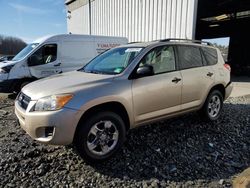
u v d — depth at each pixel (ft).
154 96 14.96
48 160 13.58
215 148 15.74
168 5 44.96
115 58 16.19
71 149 14.70
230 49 82.02
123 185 11.73
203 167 13.58
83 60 36.19
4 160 13.43
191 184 12.01
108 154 13.35
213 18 76.38
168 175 12.69
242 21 75.36
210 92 18.92
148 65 14.52
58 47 33.99
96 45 37.52
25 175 12.28
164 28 46.11
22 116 13.03
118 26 59.26
